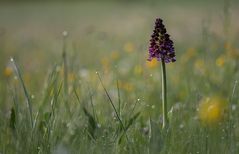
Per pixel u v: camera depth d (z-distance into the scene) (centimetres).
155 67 1169
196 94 767
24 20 3550
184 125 680
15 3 5038
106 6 4316
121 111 679
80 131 623
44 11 4266
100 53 1516
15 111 645
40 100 777
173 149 572
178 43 1725
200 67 1050
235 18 2397
